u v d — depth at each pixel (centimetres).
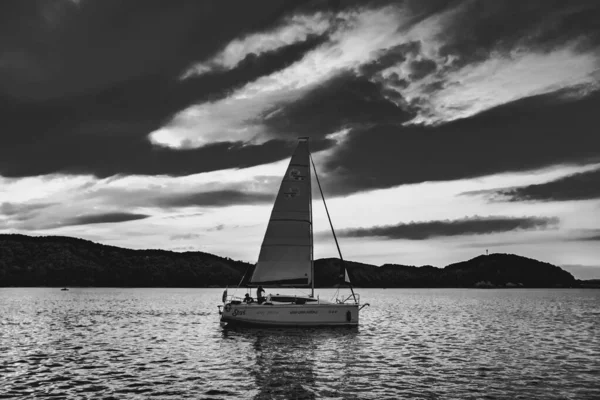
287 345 2777
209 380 1886
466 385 1811
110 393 1684
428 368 2145
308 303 3334
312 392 1694
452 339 3262
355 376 1962
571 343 3094
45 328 3941
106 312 5997
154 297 11856
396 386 1788
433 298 13038
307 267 3444
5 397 1634
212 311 6272
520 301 10994
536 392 1705
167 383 1836
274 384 1816
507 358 2445
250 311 3219
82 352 2606
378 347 2764
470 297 14150
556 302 10512
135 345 2870
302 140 3534
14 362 2295
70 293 14638
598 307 8138
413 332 3697
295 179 3500
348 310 3334
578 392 1708
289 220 3469
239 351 2584
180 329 3834
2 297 11106
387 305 8581
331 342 2902
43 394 1675
